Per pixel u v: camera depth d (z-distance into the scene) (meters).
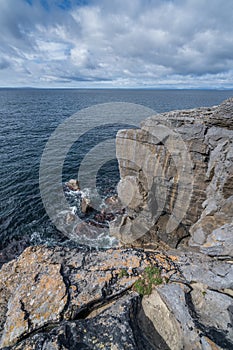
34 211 18.95
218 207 10.52
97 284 5.82
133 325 4.87
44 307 5.37
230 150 10.41
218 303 5.14
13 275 6.68
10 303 5.81
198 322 4.77
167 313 5.17
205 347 4.29
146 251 6.98
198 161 12.08
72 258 6.79
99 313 5.16
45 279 6.09
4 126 43.91
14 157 29.09
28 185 22.56
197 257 6.83
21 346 4.45
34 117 53.47
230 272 5.83
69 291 5.66
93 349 4.30
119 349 4.31
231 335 4.47
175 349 4.53
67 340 4.44
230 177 9.98
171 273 6.09
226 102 10.48
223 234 7.84
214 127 11.41
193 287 5.66
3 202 19.94
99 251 7.02
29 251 7.31
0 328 5.52
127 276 6.00
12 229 17.11
